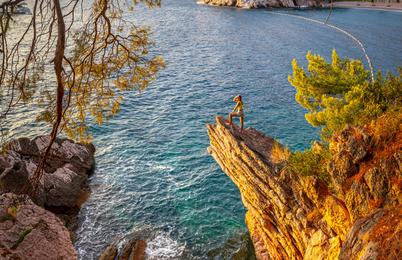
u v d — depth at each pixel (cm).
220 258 2769
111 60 1195
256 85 6475
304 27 11912
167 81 6462
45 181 3209
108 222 3097
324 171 2134
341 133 2056
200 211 3269
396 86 2280
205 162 4022
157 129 4728
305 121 5041
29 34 7238
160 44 9056
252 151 2580
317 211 2097
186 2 17538
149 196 3441
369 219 1544
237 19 13362
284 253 2423
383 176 1653
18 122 4362
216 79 6725
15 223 2083
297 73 2825
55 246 2153
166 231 3023
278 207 2334
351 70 2758
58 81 786
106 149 4159
